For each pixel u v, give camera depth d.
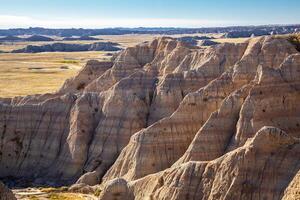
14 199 73.12
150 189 78.75
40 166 116.50
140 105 113.75
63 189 102.75
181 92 112.12
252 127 90.44
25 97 131.00
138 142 100.19
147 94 115.94
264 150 71.31
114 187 82.19
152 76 119.94
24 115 123.62
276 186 68.38
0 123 123.69
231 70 106.12
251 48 108.75
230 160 72.00
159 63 124.75
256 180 69.62
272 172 69.50
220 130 94.19
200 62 117.94
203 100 103.25
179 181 74.69
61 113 121.00
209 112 102.56
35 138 120.44
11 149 120.94
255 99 92.69
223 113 95.69
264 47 107.38
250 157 71.06
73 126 116.69
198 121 102.06
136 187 81.50
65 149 115.50
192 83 112.38
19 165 118.50
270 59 105.75
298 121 93.94
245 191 69.44
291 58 99.12
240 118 92.12
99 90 129.75
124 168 100.38
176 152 99.19
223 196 70.00
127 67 130.62
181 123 101.50
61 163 114.19
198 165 75.00
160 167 97.44
